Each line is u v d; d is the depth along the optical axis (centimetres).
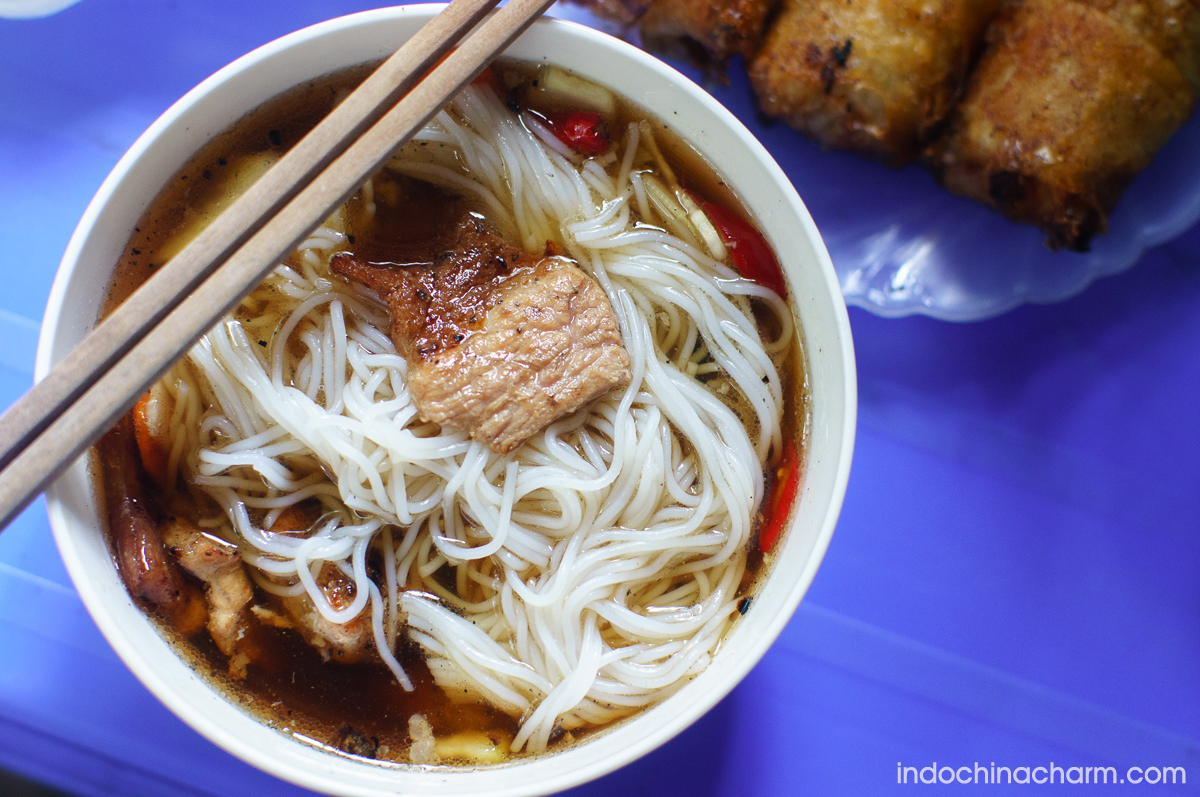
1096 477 30
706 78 30
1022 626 30
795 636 30
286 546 26
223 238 23
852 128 29
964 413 30
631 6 29
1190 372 30
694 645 26
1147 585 30
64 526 23
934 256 30
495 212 27
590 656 26
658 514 27
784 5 29
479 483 26
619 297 27
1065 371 30
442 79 24
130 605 25
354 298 27
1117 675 30
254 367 26
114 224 25
